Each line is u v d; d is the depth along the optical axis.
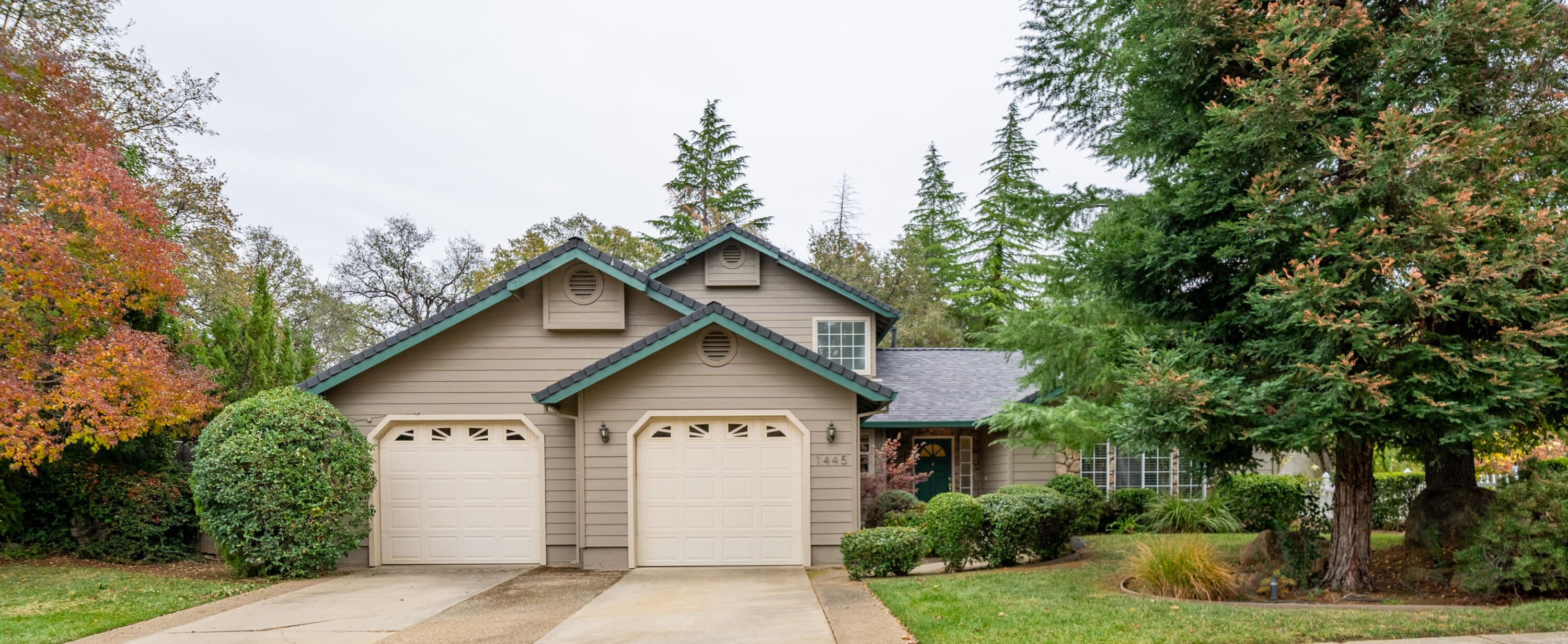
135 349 11.55
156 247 11.84
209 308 24.94
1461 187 7.69
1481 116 8.72
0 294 10.96
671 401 11.91
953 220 39.09
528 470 12.69
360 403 12.62
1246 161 8.96
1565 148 8.86
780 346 11.64
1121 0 11.20
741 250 18.22
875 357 18.59
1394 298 7.58
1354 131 7.80
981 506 10.93
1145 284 10.04
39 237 10.79
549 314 12.94
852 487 11.77
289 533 10.85
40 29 13.99
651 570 11.60
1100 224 11.08
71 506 12.20
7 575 10.62
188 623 8.27
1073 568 10.62
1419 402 7.77
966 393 18.05
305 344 20.39
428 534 12.52
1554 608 7.52
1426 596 8.70
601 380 11.69
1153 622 7.26
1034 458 16.83
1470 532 9.66
